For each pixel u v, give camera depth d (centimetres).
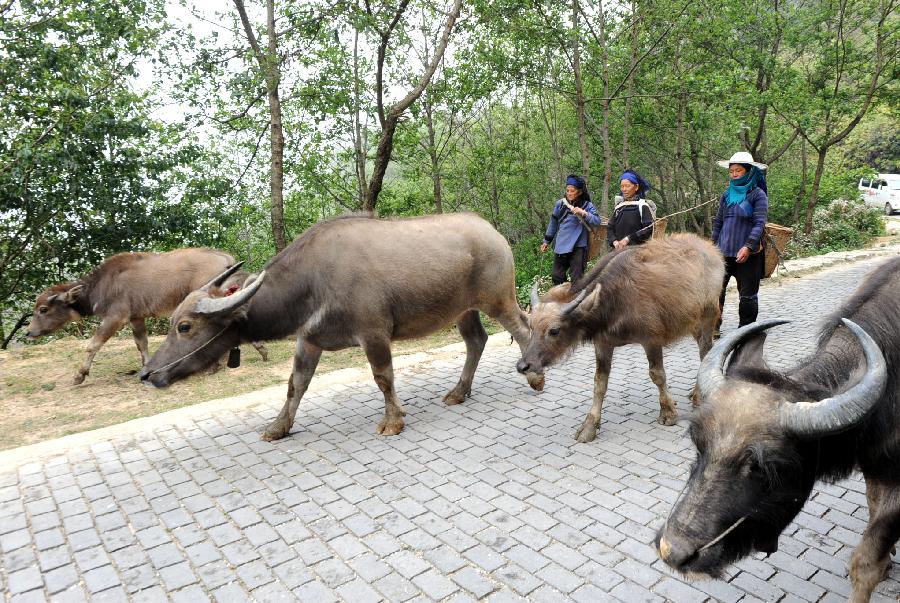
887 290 308
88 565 368
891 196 3319
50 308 782
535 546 369
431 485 452
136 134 1139
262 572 354
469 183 1950
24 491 463
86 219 1205
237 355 570
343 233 532
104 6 1052
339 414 607
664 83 1597
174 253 802
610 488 437
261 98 1155
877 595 318
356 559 363
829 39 1814
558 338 488
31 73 1108
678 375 692
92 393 711
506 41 1500
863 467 293
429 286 550
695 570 249
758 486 245
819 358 292
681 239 550
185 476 480
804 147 2216
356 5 990
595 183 2269
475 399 638
